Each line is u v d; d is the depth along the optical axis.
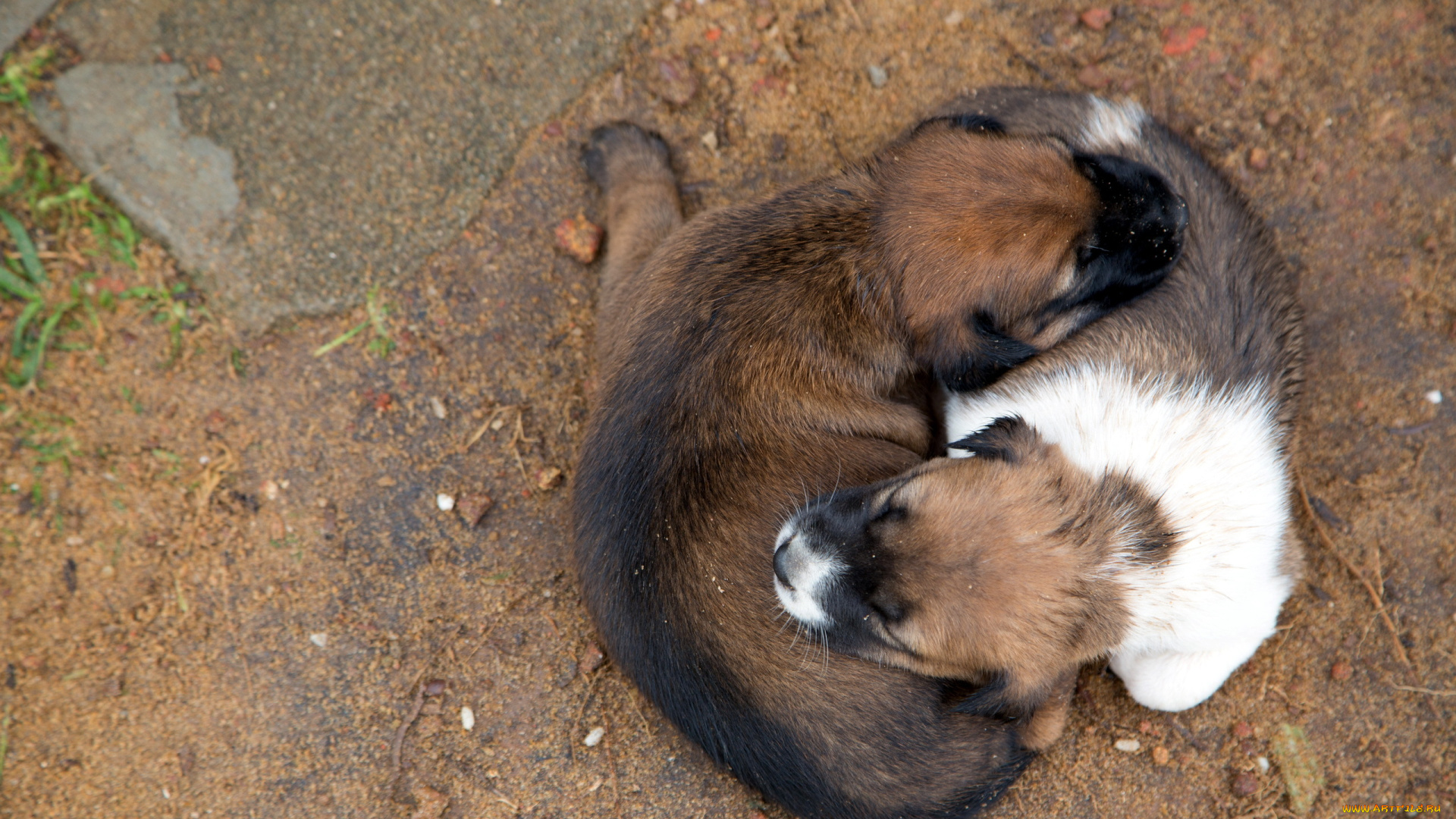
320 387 1.13
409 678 1.12
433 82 1.14
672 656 1.04
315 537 1.13
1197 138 1.16
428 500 1.13
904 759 1.04
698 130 1.15
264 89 1.13
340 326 1.14
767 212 1.07
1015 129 1.09
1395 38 1.15
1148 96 1.16
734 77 1.16
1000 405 1.08
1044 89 1.14
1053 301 1.05
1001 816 1.12
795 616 1.03
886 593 1.01
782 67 1.16
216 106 1.13
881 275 1.05
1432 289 1.15
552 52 1.15
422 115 1.14
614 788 1.12
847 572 1.02
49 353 1.12
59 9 1.12
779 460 1.05
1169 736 1.13
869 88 1.16
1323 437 1.15
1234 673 1.13
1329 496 1.15
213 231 1.13
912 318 1.05
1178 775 1.13
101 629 1.12
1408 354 1.15
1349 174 1.16
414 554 1.13
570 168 1.15
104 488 1.12
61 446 1.12
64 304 1.12
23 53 1.12
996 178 1.04
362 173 1.14
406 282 1.14
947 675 1.02
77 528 1.12
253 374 1.13
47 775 1.11
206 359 1.13
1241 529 1.06
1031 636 1.01
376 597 1.13
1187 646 1.07
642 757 1.12
